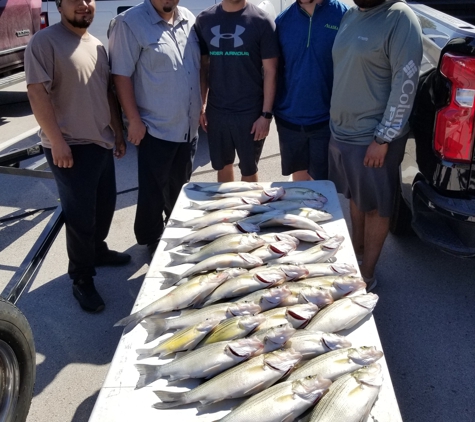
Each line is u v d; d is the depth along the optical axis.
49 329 3.71
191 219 3.18
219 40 3.99
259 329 2.24
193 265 2.77
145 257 4.51
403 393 3.04
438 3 5.05
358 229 4.02
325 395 1.93
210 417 1.94
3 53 7.67
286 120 4.15
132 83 3.94
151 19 3.79
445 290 3.90
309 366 2.06
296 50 3.94
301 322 2.29
